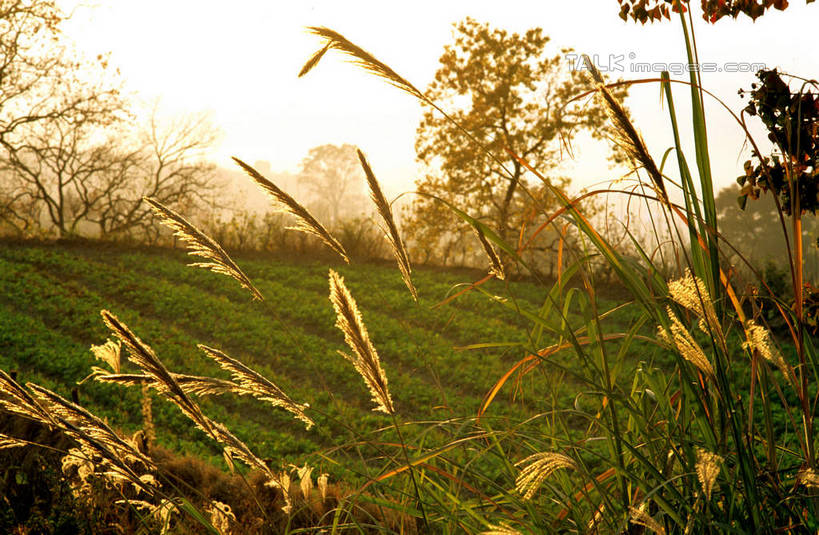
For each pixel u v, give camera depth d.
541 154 29.36
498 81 29.72
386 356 16.52
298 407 2.47
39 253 27.28
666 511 1.78
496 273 2.26
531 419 2.14
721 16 3.98
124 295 22.31
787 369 1.78
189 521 3.46
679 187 2.01
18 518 3.71
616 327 15.85
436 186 30.25
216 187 39.03
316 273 27.19
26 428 4.50
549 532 2.10
